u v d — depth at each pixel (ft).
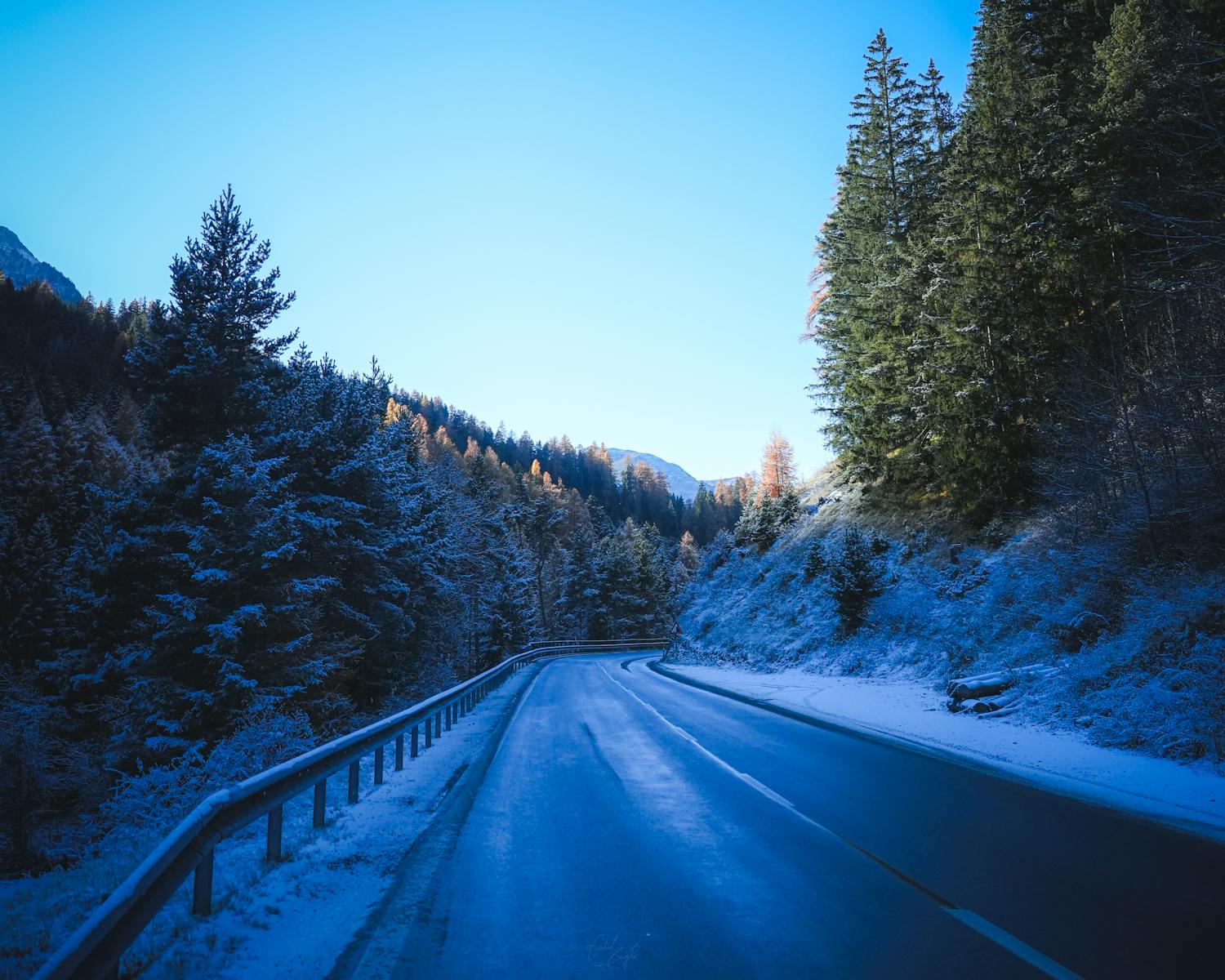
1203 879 20.25
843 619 104.53
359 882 20.57
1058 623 60.70
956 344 89.66
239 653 60.90
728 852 23.27
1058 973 14.39
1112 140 72.59
